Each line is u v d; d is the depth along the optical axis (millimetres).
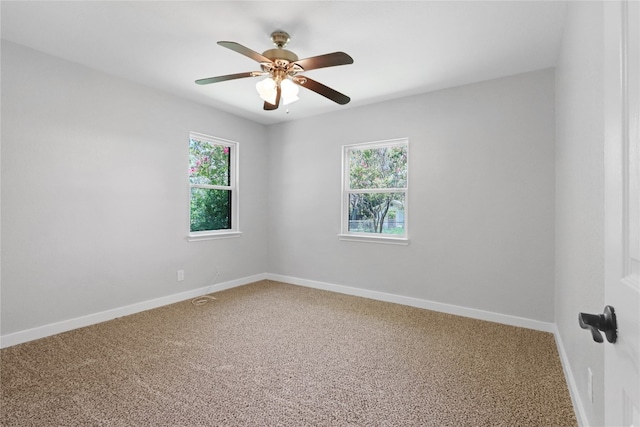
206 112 4039
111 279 3156
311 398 1869
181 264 3789
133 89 3309
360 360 2338
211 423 1646
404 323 3098
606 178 706
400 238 3736
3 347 2490
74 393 1891
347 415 1719
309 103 3934
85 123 2961
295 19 2240
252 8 2121
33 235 2656
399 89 3471
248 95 3695
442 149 3453
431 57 2766
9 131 2531
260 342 2639
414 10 2131
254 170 4723
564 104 2338
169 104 3637
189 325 3006
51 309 2760
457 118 3365
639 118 538
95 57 2805
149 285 3477
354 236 4055
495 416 1711
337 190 4246
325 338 2729
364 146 4078
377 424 1651
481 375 2129
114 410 1737
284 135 4738
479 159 3244
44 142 2711
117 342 2615
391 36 2447
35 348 2488
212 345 2574
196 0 2045
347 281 4156
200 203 4105
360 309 3516
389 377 2102
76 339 2664
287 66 2291
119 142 3205
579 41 1727
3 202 2508
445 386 1998
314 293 4148
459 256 3359
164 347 2529
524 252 3021
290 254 4691
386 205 3947
